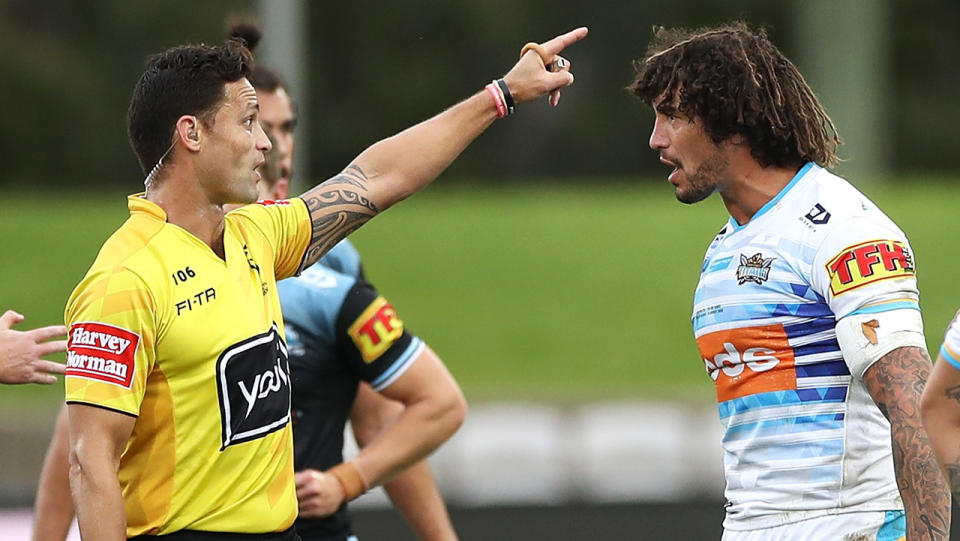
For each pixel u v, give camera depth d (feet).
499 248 169.89
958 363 32.19
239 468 37.65
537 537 79.36
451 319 146.51
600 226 180.04
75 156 345.31
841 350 38.60
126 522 37.06
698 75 40.29
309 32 362.53
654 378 130.52
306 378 47.34
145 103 37.86
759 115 39.86
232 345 37.27
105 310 35.96
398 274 159.53
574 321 146.20
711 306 40.93
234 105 38.14
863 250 38.29
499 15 360.07
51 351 40.32
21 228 175.94
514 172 351.67
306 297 47.19
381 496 84.28
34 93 339.57
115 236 37.35
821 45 330.13
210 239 38.34
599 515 79.71
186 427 36.94
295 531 40.04
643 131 353.51
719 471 100.17
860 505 39.24
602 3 358.84
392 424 48.32
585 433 105.40
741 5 355.56
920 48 366.02
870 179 270.26
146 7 344.69
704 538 79.51
